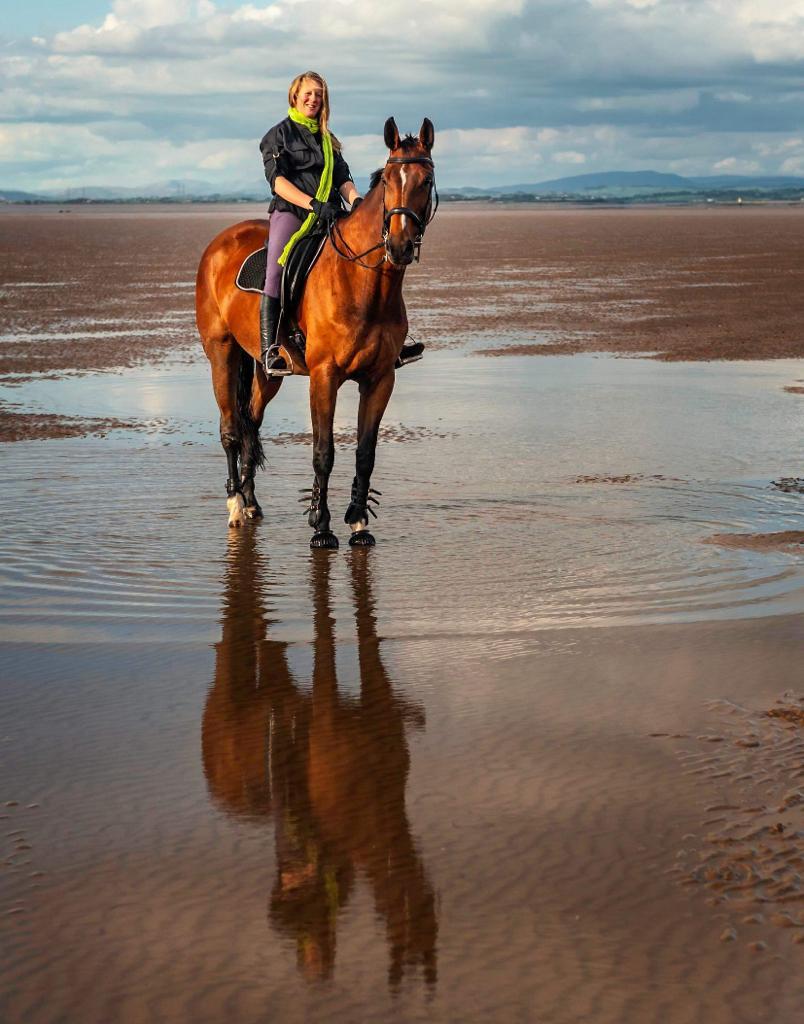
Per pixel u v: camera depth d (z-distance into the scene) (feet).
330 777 15.10
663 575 23.84
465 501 30.35
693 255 168.45
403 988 10.70
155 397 49.67
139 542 26.76
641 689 17.85
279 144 27.58
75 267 146.30
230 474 29.01
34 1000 10.54
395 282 26.14
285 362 28.07
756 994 10.49
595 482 32.50
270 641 20.53
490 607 22.13
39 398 49.34
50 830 13.65
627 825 13.57
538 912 11.87
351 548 26.35
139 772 15.26
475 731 16.47
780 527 27.50
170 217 514.68
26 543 26.50
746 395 49.26
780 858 12.69
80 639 20.63
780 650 19.43
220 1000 10.55
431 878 12.58
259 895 12.27
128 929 11.62
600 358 62.49
